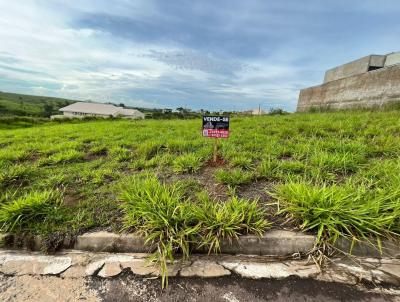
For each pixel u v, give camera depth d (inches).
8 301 58.1
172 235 72.1
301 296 57.5
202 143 173.3
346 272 64.0
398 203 75.2
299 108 637.3
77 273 66.7
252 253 72.7
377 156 130.3
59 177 119.3
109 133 250.7
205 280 62.9
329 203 76.3
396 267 65.5
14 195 102.1
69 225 82.0
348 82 420.2
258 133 202.2
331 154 124.0
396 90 312.5
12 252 76.2
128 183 104.5
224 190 101.5
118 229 79.6
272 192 97.7
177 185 104.0
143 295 59.3
